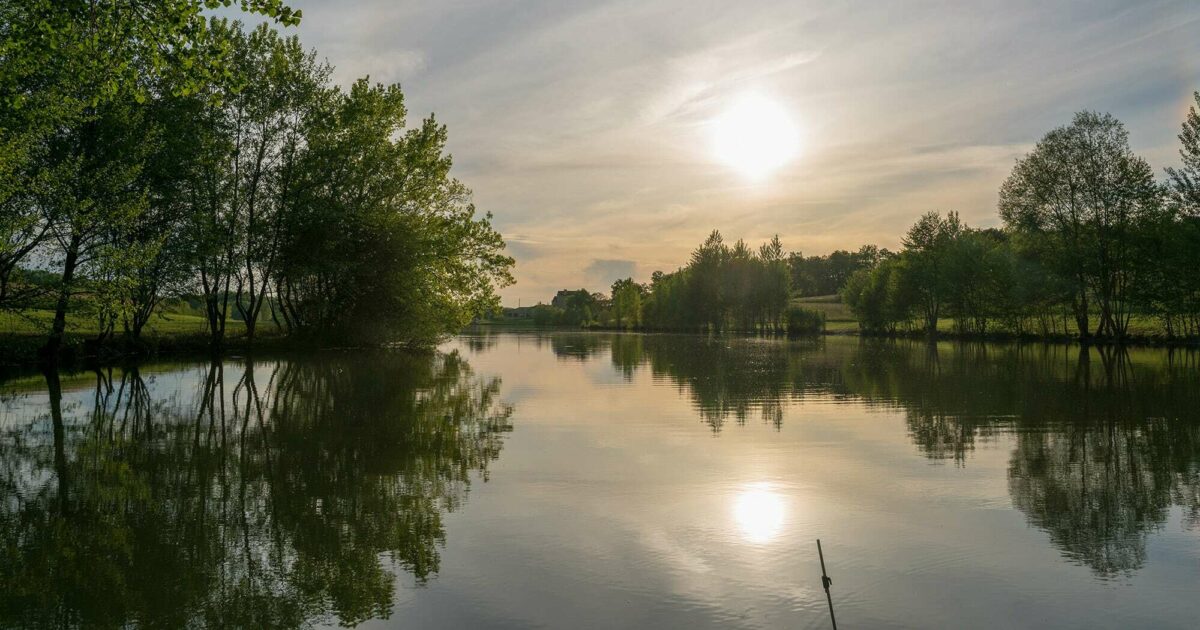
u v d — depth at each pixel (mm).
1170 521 9219
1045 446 14078
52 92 21250
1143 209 52406
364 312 46812
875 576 7359
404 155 45938
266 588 7105
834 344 65062
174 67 14312
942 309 78625
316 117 40688
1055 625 6246
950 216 78500
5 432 15688
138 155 29703
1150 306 52188
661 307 131250
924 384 26000
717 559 7867
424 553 8094
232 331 52156
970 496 10445
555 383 26828
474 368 34156
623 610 6562
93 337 35312
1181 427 16234
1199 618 6371
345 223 42500
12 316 31234
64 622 6363
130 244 29609
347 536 8664
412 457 13125
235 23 38594
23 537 8656
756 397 22250
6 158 20906
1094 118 53625
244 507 9898
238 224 39281
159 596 6938
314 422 17094
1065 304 59375
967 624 6258
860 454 13367
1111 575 7383
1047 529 8898
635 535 8695
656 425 16766
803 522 9195
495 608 6617
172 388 24000
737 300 105188
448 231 48438
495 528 8961
